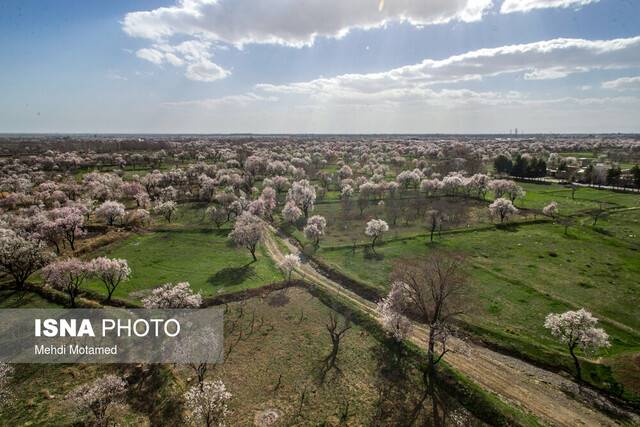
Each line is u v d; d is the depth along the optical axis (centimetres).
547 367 5081
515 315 6159
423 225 11481
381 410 4297
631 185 15888
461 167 19425
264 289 7169
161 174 16462
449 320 6028
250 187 15988
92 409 3812
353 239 10225
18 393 4356
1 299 6300
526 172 18650
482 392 4500
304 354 5272
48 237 8456
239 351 5291
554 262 8294
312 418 4159
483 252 8925
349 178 17438
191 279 7444
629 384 4612
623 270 7869
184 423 3991
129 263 8206
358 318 6191
